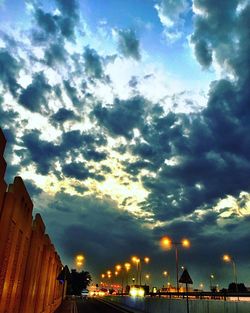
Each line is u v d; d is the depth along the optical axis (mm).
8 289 12867
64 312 35344
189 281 21641
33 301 19922
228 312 19797
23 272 16391
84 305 49500
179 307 27094
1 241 10516
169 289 88750
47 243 26609
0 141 9539
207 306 22250
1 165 9945
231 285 84375
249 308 18000
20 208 13156
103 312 37188
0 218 10617
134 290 67562
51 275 33500
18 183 12422
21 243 14562
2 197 10617
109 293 122750
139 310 41375
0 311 11625
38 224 18875
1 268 10812
